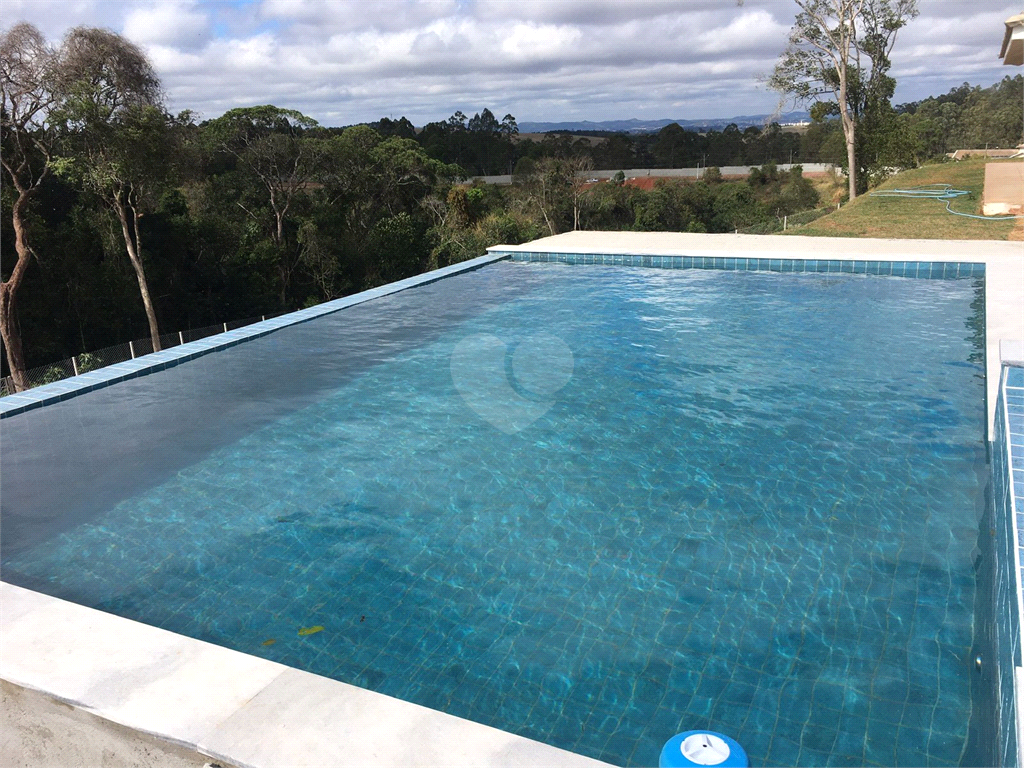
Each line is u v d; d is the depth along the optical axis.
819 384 5.66
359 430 5.20
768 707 2.52
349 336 7.69
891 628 2.90
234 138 24.77
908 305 7.85
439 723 1.84
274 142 24.38
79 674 2.09
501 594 3.25
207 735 1.82
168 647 2.21
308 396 5.94
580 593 3.24
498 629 3.02
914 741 2.33
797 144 62.22
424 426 5.23
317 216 26.23
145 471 4.64
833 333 6.98
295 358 6.99
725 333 7.16
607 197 40.06
